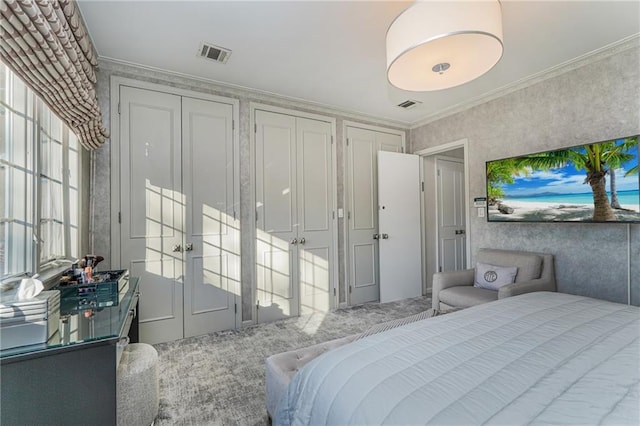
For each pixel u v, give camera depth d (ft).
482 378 3.08
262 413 5.78
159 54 8.29
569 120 9.01
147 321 8.96
